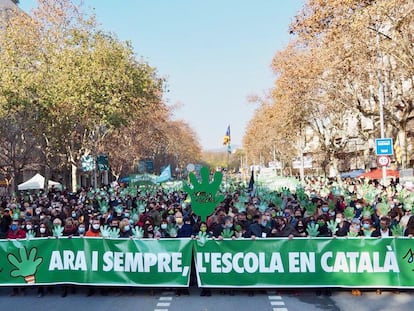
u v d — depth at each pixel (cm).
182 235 1275
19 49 3186
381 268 1112
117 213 1706
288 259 1130
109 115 3259
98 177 6838
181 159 11331
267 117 5738
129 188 3519
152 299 1128
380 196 2081
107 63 3309
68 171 5375
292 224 1298
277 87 4019
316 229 1145
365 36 2303
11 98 2909
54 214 1625
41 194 2988
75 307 1070
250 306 1054
